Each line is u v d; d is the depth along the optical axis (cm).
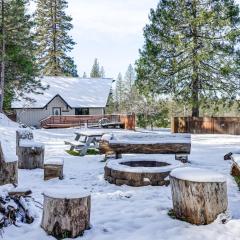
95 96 4669
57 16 5400
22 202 621
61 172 1004
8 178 821
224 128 2898
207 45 2855
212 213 591
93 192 853
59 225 540
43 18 5338
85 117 3997
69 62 5491
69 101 4444
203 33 2938
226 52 2811
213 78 2914
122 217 634
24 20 3269
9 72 3338
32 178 1034
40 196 779
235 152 1356
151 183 915
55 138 2348
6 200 614
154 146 1244
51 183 962
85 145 1545
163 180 920
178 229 571
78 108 4450
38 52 5288
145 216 641
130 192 844
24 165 1184
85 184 949
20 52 3303
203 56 2783
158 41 2994
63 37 5434
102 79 5088
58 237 539
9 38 3272
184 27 2981
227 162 1294
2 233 550
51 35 5388
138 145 1250
